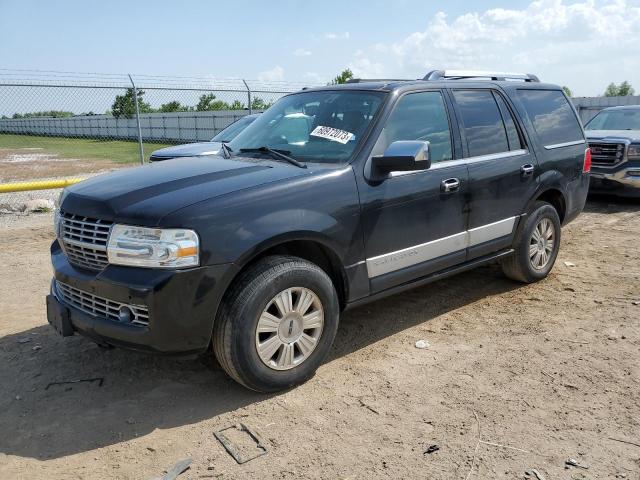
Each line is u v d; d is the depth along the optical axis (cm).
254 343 342
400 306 522
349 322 486
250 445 310
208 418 338
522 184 521
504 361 407
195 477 284
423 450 303
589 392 361
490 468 288
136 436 321
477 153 482
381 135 411
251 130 483
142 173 394
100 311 340
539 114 562
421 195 427
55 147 3331
